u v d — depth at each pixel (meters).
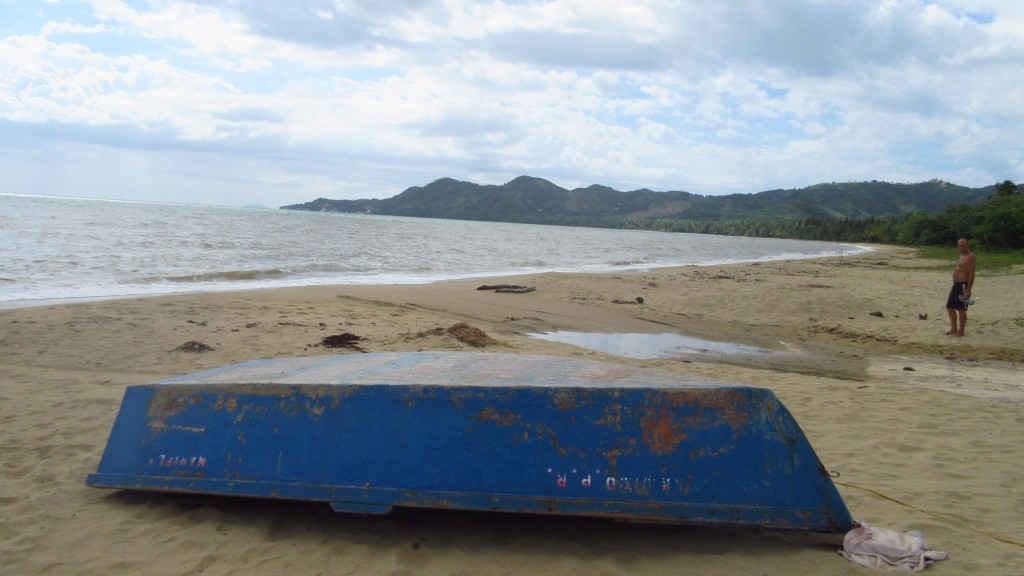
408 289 15.93
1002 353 10.34
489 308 13.54
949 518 3.90
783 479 3.38
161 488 3.78
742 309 14.93
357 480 3.53
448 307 13.31
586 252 41.78
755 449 3.42
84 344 8.31
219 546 3.41
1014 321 13.21
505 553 3.33
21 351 7.82
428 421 3.58
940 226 65.75
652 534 3.53
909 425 5.88
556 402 3.54
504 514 3.72
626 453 3.43
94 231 29.38
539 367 4.37
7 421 5.39
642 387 3.56
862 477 4.62
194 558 3.28
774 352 10.22
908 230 80.00
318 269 20.64
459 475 3.46
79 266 17.00
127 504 3.90
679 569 3.18
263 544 3.43
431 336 9.38
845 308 14.80
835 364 9.30
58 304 11.13
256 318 10.71
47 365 7.29
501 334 10.54
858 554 3.29
